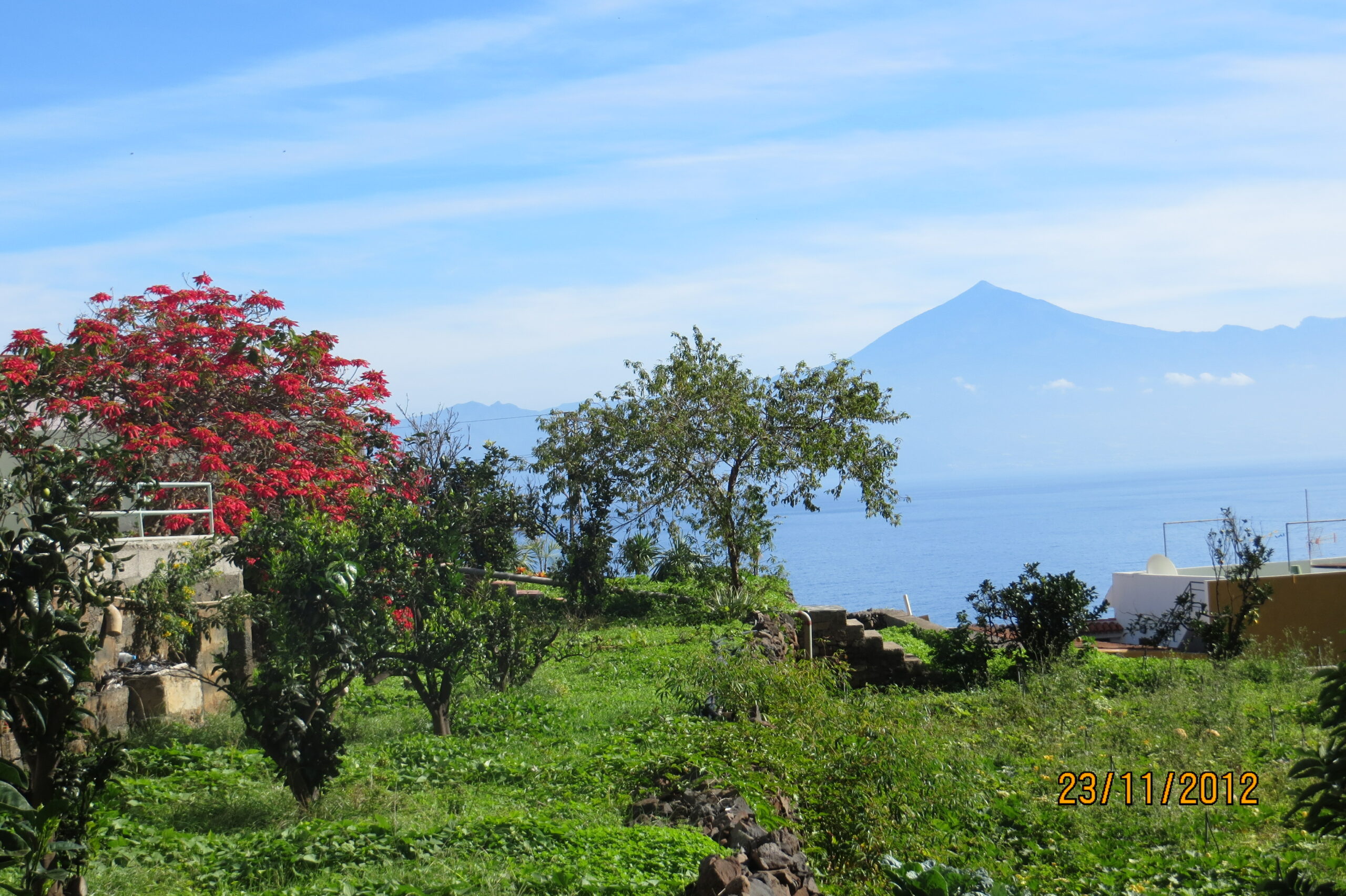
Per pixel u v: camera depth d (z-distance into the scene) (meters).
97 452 7.06
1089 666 18.77
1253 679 18.52
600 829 7.71
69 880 5.96
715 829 7.88
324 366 22.12
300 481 19.36
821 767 8.99
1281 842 9.54
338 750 10.60
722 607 23.09
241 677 9.74
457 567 15.45
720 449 25.58
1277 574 28.94
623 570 26.89
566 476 26.53
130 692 13.23
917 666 20.39
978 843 9.25
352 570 11.01
